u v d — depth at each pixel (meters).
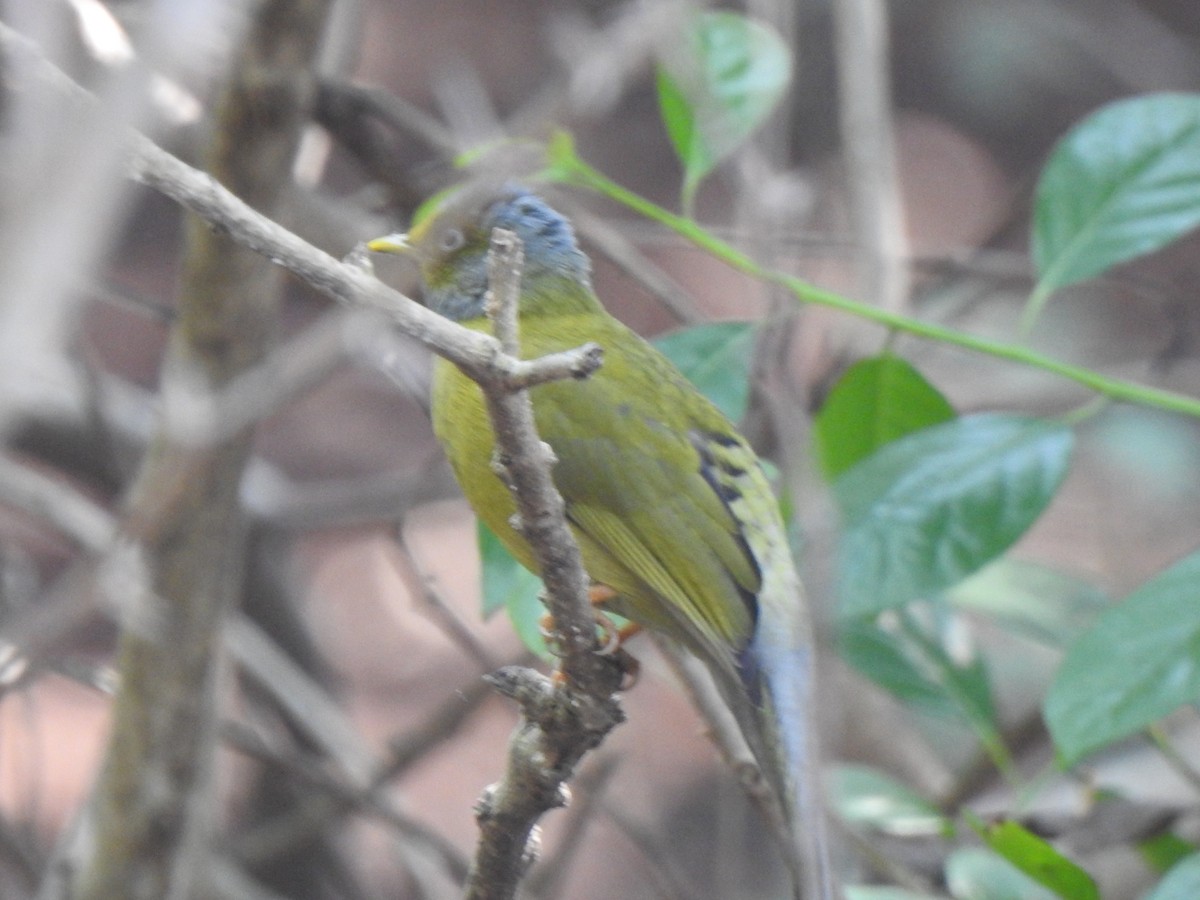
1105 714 7.72
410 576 14.16
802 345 15.28
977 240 19.70
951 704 10.68
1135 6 24.25
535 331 9.82
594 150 24.03
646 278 11.08
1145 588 7.97
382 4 25.33
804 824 8.02
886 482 8.82
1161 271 20.75
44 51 5.29
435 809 19.20
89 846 10.21
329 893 15.34
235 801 17.06
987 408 16.16
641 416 9.30
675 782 19.48
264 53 8.74
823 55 20.34
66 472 14.21
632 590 9.31
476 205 10.08
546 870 12.03
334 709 14.73
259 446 21.98
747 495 9.29
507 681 6.57
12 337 4.31
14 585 13.05
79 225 4.47
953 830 10.32
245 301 9.23
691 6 10.08
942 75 23.97
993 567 11.63
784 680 8.59
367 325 9.69
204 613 9.77
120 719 9.99
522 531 6.16
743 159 10.55
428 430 22.48
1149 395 8.82
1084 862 11.32
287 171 9.20
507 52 25.03
